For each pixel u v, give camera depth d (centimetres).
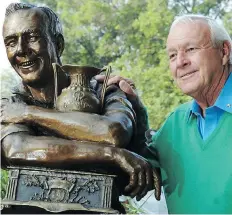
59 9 1004
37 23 188
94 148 170
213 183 202
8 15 191
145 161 178
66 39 990
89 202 170
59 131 176
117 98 190
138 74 877
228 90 211
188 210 205
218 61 209
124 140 176
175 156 214
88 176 171
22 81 200
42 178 170
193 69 206
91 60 994
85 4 987
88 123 175
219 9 941
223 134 207
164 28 922
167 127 224
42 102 195
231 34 902
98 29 991
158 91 846
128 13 978
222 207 199
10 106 183
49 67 191
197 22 208
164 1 938
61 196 169
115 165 172
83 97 181
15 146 173
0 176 306
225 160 203
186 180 208
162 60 877
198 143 210
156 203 398
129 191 175
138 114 208
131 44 960
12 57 189
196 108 218
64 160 170
